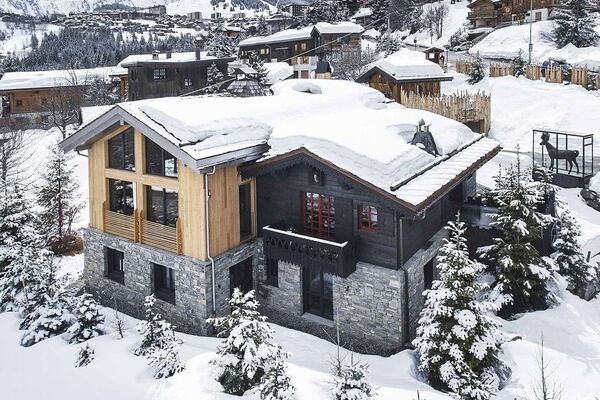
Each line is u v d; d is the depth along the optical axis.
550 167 29.02
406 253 17.20
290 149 18.03
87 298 17.53
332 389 12.07
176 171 18.69
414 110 25.09
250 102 21.91
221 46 70.00
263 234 18.53
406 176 16.80
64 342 16.66
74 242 28.05
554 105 40.16
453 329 13.72
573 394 14.00
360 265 17.17
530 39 55.09
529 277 17.69
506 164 31.23
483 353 13.62
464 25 79.62
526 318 17.64
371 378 14.25
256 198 20.00
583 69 44.25
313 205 18.44
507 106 42.47
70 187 29.34
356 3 106.69
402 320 16.72
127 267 20.42
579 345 16.30
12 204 20.98
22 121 57.97
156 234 19.38
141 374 14.28
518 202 17.56
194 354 15.38
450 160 20.14
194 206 18.05
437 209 20.14
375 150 16.91
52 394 14.23
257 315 13.57
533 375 14.85
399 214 16.31
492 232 19.84
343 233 17.52
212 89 55.84
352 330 17.66
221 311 18.62
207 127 17.86
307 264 17.55
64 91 57.50
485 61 60.66
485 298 18.09
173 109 18.69
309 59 66.75
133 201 20.38
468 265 14.14
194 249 18.28
